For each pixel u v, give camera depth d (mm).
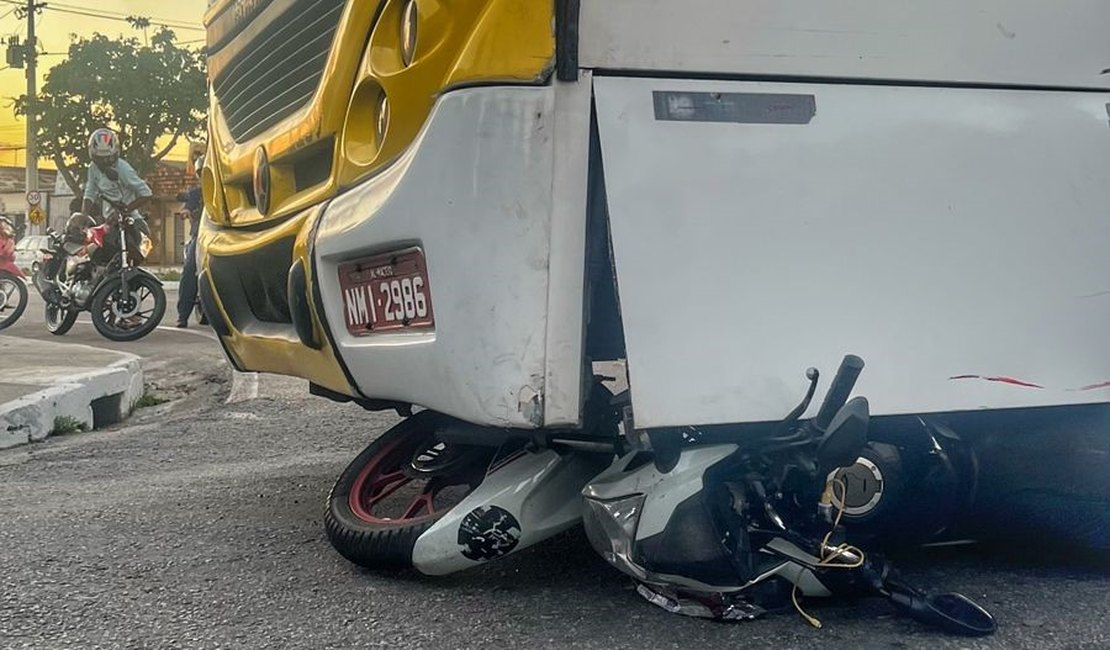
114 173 10203
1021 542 3227
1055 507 3074
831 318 2578
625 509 2668
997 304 2723
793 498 2691
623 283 2422
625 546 2662
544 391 2463
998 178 2758
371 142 2869
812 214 2582
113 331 9992
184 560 3389
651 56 2500
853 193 2621
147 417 6973
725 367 2482
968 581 3117
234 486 4473
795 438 2562
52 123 40781
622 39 2480
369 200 2746
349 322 2928
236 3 3811
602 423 2691
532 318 2453
